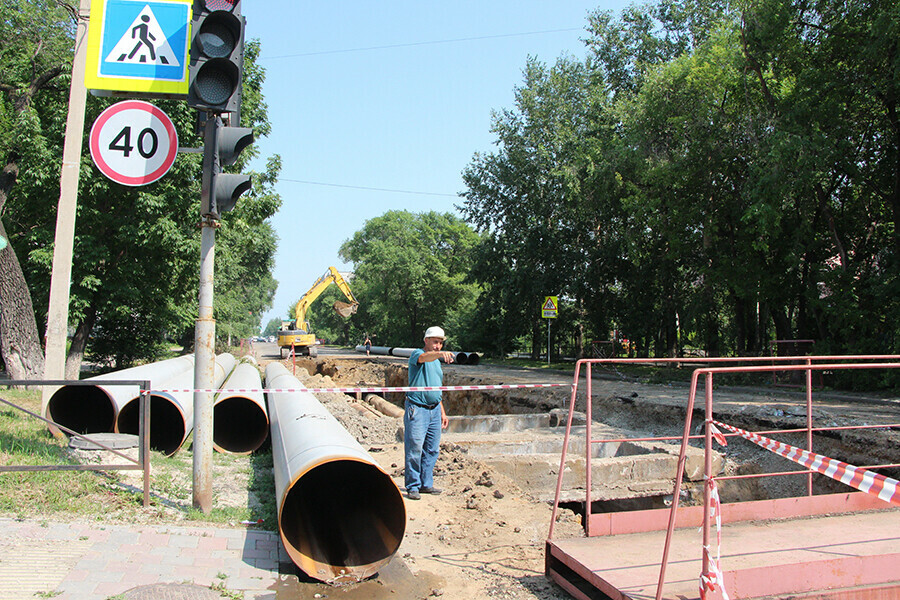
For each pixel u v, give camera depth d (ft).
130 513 17.33
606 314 102.12
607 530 16.26
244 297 164.86
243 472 24.35
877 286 51.08
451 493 22.34
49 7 53.26
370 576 15.15
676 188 66.95
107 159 19.22
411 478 21.84
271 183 69.72
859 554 13.97
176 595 12.66
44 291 52.44
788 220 58.49
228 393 28.30
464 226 190.08
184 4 19.65
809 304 58.90
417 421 21.90
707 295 72.95
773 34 55.06
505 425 37.81
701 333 85.76
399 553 16.83
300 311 132.05
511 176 109.40
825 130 53.83
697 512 17.07
